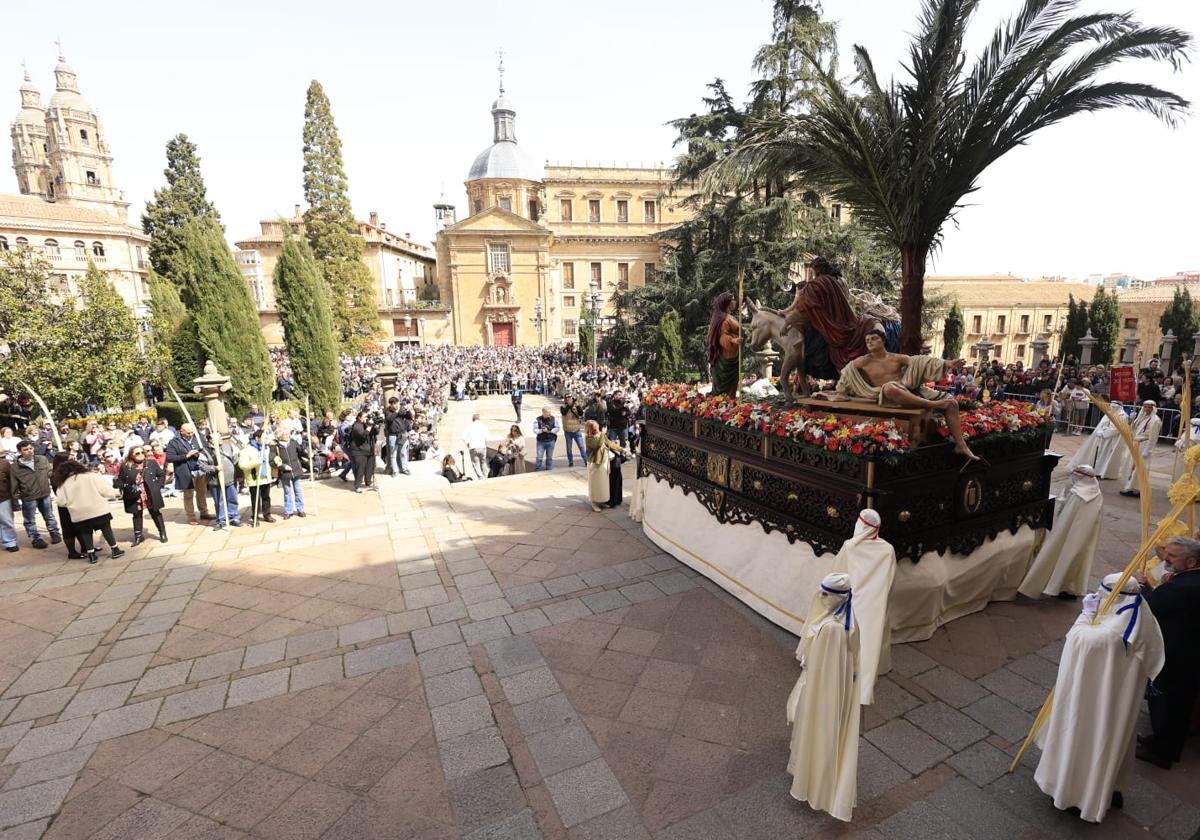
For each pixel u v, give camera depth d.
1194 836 2.83
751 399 6.27
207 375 11.31
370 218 59.72
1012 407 5.29
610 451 8.74
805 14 16.61
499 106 56.69
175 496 10.38
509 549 7.03
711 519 5.99
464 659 4.68
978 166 6.18
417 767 3.54
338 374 17.98
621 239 53.44
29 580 6.47
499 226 50.97
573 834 3.03
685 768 3.46
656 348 21.62
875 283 17.98
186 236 16.33
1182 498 3.32
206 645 5.01
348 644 4.96
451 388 29.61
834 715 2.92
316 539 7.67
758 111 17.06
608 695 4.17
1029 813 3.08
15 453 9.96
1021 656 4.49
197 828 3.13
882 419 4.66
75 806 3.30
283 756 3.67
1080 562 5.23
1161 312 33.09
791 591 4.91
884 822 3.04
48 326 15.18
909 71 6.18
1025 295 40.09
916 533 4.47
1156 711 3.41
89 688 4.42
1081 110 5.91
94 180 65.19
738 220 19.50
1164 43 5.34
